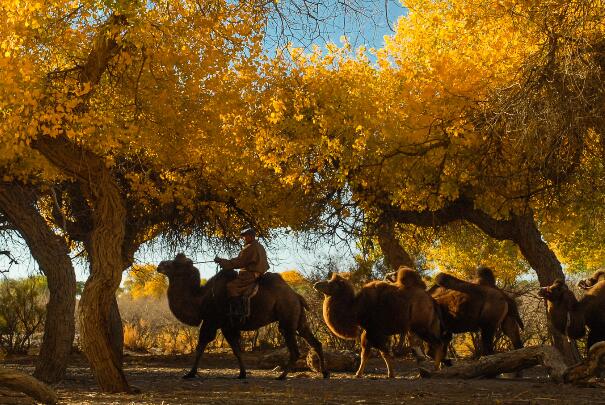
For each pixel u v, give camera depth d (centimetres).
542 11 1370
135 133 1255
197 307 1551
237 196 2039
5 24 1042
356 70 1883
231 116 1578
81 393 1106
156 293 3872
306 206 2055
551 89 1349
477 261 2394
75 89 1125
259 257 1526
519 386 1168
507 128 1446
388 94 1800
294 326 1533
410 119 1717
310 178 1958
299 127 1830
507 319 1625
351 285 1552
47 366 1435
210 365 2112
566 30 1330
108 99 1306
